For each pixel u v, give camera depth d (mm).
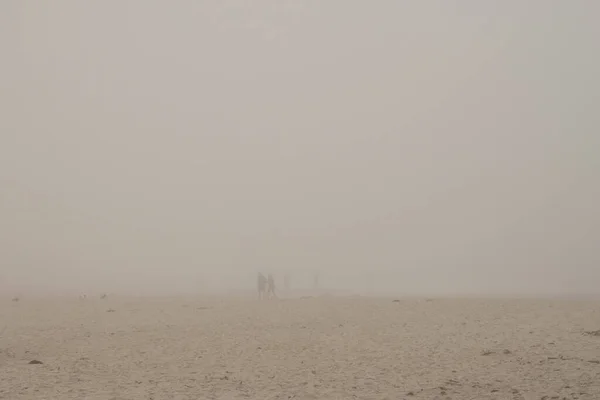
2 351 18734
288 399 12656
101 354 18344
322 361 16984
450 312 27656
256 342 20422
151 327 24234
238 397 12859
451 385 13594
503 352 17297
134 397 12867
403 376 14727
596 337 19531
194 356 17969
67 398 12734
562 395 12258
